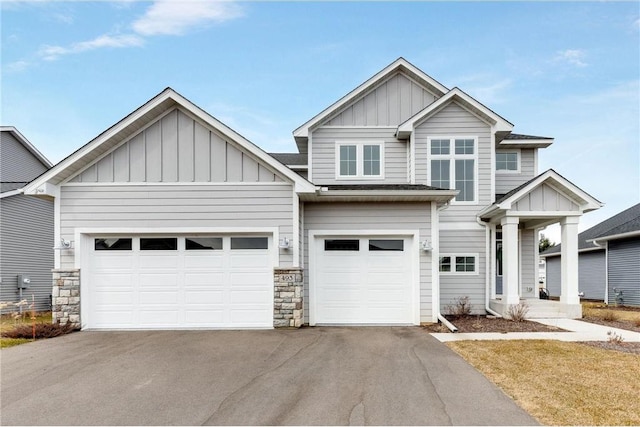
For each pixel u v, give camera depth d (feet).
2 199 50.16
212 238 32.55
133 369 20.35
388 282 34.40
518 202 37.52
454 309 40.37
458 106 42.78
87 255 32.24
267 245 32.58
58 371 20.10
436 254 34.17
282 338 27.76
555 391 16.84
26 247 53.52
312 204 34.65
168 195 32.24
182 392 17.01
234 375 19.26
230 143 32.45
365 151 45.16
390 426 13.60
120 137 32.09
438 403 15.60
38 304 55.21
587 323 34.50
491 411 14.79
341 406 15.38
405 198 33.47
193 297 32.22
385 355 22.93
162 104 31.73
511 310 36.60
